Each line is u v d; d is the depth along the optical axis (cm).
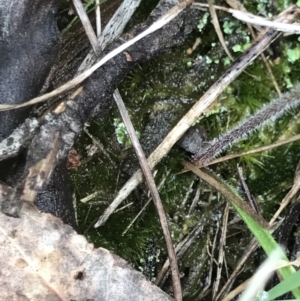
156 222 24
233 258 25
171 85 25
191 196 25
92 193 24
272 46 25
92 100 20
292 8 24
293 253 24
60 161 19
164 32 22
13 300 18
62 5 23
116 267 19
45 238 18
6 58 19
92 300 18
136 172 23
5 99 19
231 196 23
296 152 25
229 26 25
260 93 25
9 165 20
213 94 24
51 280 18
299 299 19
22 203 18
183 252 24
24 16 19
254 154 25
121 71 21
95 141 24
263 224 22
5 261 18
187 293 24
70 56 22
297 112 26
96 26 23
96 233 23
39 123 19
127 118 22
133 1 23
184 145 24
